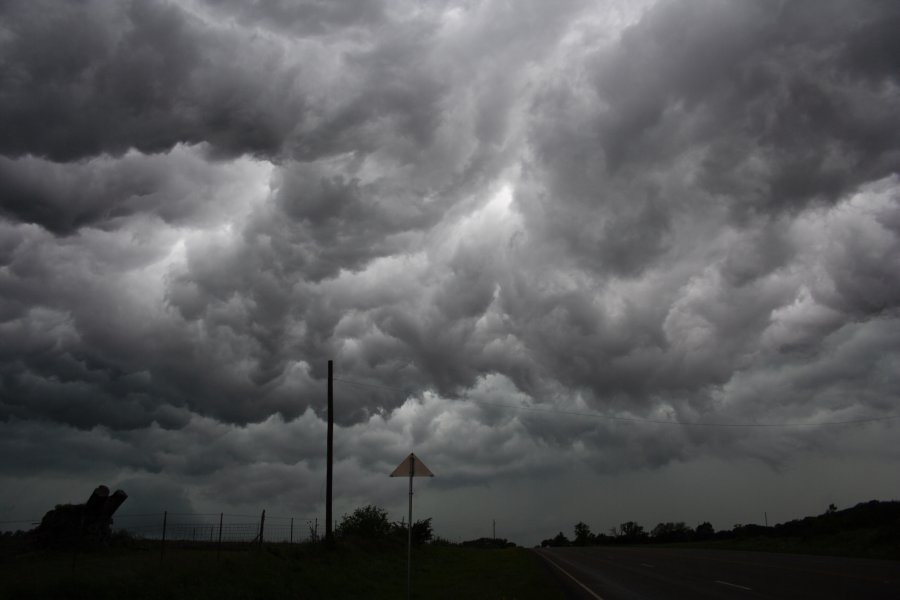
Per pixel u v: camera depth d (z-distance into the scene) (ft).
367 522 148.87
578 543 440.86
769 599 59.62
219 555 77.87
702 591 69.46
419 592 79.25
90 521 107.45
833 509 198.18
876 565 93.50
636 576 93.09
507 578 97.60
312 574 80.12
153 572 61.93
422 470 58.08
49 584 54.54
